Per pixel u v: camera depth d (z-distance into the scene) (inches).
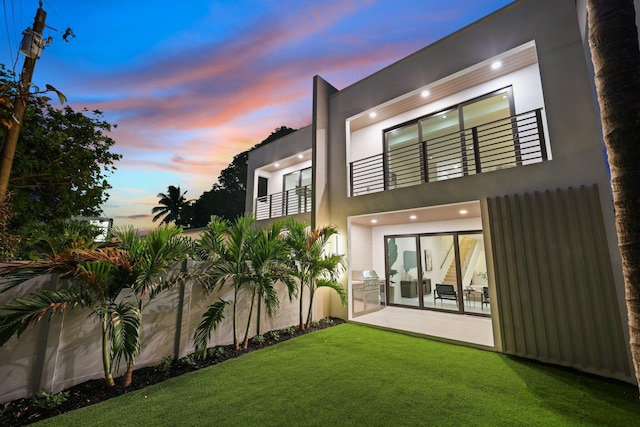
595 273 134.6
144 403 106.2
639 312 48.9
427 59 223.0
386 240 327.3
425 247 298.5
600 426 91.2
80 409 101.7
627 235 51.5
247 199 439.5
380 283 306.5
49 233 167.6
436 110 260.4
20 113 166.6
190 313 160.6
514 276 159.2
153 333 144.9
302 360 151.4
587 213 139.9
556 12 164.1
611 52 56.4
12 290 108.0
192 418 96.4
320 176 271.0
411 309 295.0
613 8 57.7
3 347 102.8
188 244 174.6
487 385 121.3
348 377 129.6
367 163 307.9
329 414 99.1
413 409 102.3
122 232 131.3
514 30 179.8
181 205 1216.8
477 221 265.6
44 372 109.5
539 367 140.3
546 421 94.3
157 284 139.9
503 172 173.5
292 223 225.6
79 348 121.0
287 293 222.7
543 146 167.8
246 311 191.2
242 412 100.3
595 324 133.4
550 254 148.9
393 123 292.2
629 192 51.6
